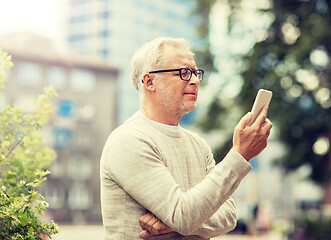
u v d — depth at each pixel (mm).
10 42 59906
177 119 2092
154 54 2047
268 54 14148
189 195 1841
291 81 13938
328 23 13797
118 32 79375
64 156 52719
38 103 2584
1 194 2061
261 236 25109
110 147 1987
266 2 14523
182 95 2033
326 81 13898
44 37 61312
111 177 1958
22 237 1999
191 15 15398
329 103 14062
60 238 25422
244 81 14164
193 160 2104
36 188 2146
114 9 79750
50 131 52281
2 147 2510
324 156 14336
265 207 26875
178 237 1957
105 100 55750
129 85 76375
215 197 1822
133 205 1933
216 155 15031
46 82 51875
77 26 81562
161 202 1851
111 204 1968
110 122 55625
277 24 14398
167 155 2008
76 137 53781
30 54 50969
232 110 15133
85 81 54938
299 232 14562
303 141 14180
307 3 14289
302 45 13469
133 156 1909
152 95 2072
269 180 51875
